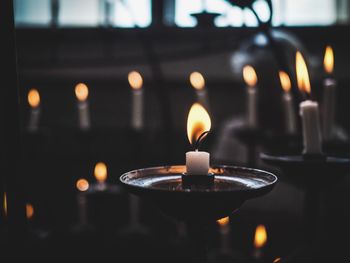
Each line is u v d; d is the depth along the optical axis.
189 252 0.99
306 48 2.24
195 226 0.40
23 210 0.42
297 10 2.40
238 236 1.52
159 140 2.19
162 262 0.96
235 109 2.31
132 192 0.40
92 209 1.40
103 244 1.01
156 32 2.25
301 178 0.53
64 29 2.24
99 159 2.29
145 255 0.98
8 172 0.41
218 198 0.37
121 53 2.27
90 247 0.98
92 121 2.35
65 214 2.16
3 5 0.40
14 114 0.41
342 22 2.30
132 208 1.24
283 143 0.68
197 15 1.10
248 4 0.66
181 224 1.14
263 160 0.56
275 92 1.50
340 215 1.17
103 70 2.30
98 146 2.31
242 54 1.68
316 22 2.37
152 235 1.13
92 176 2.26
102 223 1.06
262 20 0.66
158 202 0.39
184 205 0.38
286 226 1.42
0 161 0.42
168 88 2.30
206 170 0.43
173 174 0.51
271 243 1.26
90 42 2.29
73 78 2.31
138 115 1.45
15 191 0.41
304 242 0.57
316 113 0.53
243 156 1.61
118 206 1.78
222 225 1.17
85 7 2.41
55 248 0.94
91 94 2.35
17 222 0.41
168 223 1.89
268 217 1.50
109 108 2.34
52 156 2.29
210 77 2.29
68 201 2.20
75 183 2.25
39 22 2.40
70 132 2.30
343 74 2.22
